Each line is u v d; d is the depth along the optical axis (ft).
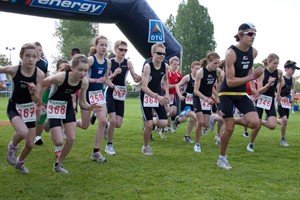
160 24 38.47
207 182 14.79
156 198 12.60
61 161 16.11
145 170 16.81
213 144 25.84
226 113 17.15
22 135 14.32
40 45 21.56
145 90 20.07
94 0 34.06
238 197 12.83
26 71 14.47
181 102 29.53
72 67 15.29
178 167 17.56
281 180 15.43
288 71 25.72
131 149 22.58
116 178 15.23
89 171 16.42
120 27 38.17
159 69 20.61
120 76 20.90
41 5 32.24
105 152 21.17
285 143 25.98
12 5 31.50
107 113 20.57
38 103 15.24
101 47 19.38
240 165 18.40
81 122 18.84
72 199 12.44
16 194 12.88
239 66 16.89
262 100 22.79
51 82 15.01
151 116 20.74
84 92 16.60
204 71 22.36
